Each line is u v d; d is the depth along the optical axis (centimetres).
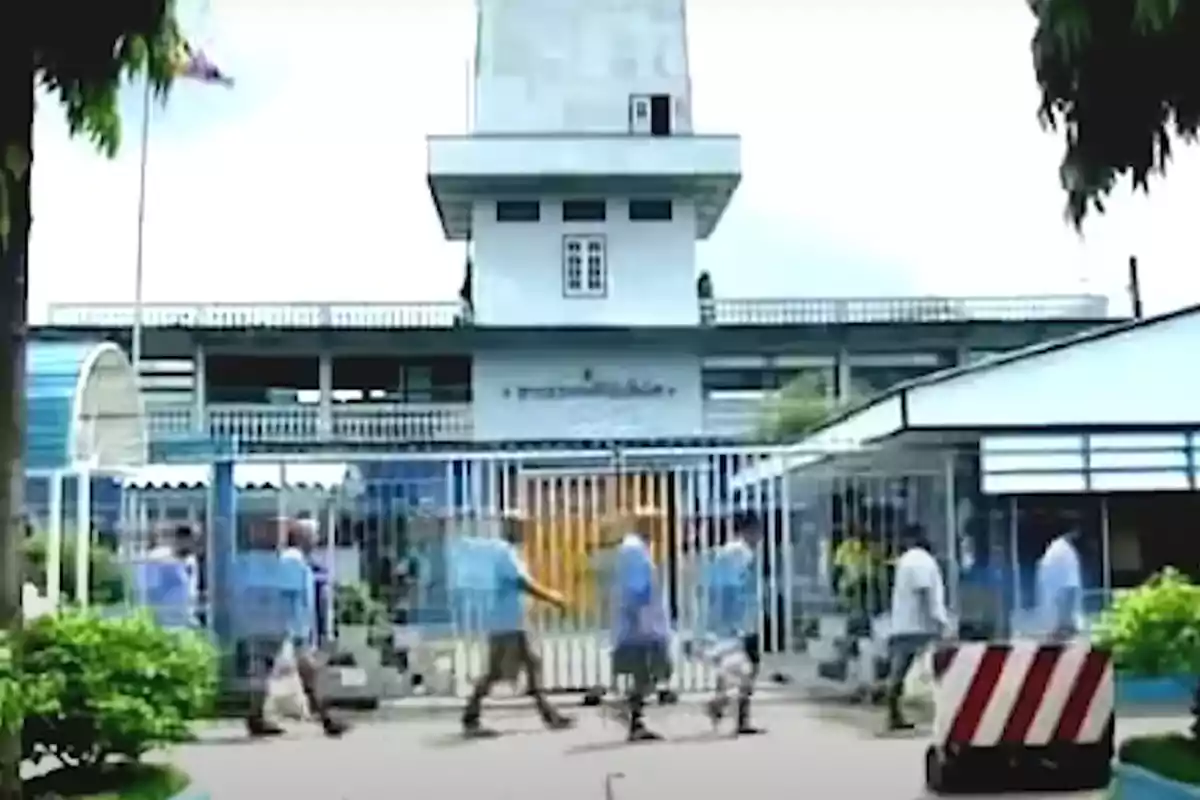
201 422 4597
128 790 880
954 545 1834
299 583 1614
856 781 1168
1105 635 1116
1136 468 1925
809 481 1844
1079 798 1066
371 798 1128
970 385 1961
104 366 1772
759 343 4856
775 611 1825
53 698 810
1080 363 1995
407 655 1708
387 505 1773
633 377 4847
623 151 4878
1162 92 817
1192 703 1157
